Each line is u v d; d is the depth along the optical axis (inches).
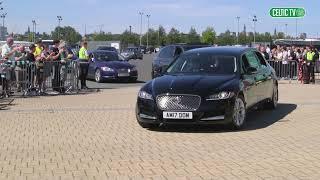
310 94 711.1
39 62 706.8
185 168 292.2
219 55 468.4
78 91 760.3
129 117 494.3
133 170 288.5
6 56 682.2
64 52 746.2
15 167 297.4
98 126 442.6
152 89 418.3
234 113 412.5
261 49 1031.0
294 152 333.1
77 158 319.9
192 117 399.9
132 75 1023.6
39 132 414.9
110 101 629.9
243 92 430.3
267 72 519.8
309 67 946.1
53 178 273.3
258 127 433.4
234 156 323.0
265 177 271.0
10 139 385.7
